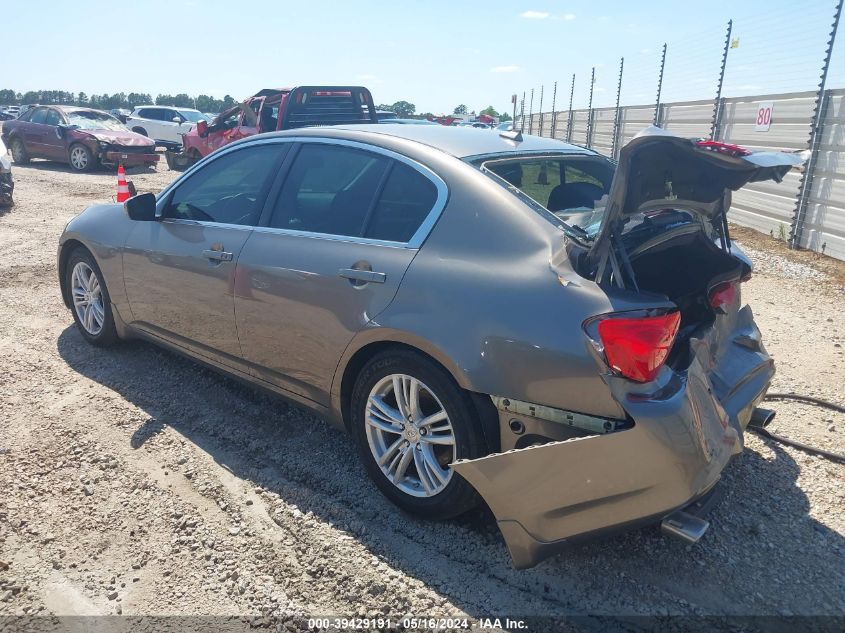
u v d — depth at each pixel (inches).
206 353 163.3
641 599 105.8
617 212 100.3
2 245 341.4
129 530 120.5
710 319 121.4
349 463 143.6
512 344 104.7
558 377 101.0
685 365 105.6
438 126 153.9
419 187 126.4
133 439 150.9
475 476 105.7
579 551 116.6
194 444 149.4
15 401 167.9
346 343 126.3
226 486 133.8
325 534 120.0
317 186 142.0
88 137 708.0
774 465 143.8
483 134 146.2
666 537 120.3
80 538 118.3
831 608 104.5
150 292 173.3
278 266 138.2
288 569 111.5
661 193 106.6
